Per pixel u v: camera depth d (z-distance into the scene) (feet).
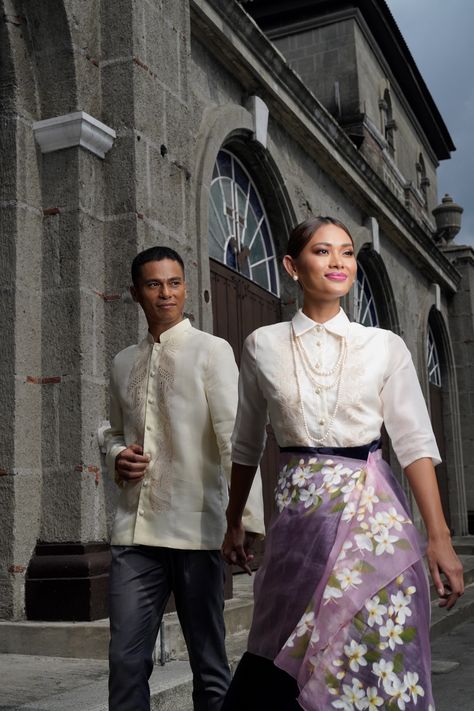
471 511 49.34
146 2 17.81
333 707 5.92
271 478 26.81
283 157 28.25
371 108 43.52
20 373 15.29
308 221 7.20
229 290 24.95
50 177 16.33
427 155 56.59
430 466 6.55
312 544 6.41
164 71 18.29
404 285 41.88
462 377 50.60
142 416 8.78
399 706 5.87
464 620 23.56
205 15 21.85
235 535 7.79
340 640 6.05
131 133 16.76
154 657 13.03
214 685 8.21
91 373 15.80
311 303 7.14
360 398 6.72
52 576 14.71
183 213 18.52
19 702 10.68
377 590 6.10
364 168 33.76
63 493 15.31
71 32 16.31
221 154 25.36
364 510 6.39
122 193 16.65
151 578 8.37
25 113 16.30
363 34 42.80
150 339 9.14
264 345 7.19
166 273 8.96
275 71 25.96
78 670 12.76
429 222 54.60
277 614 6.54
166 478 8.44
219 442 8.32
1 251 15.67
